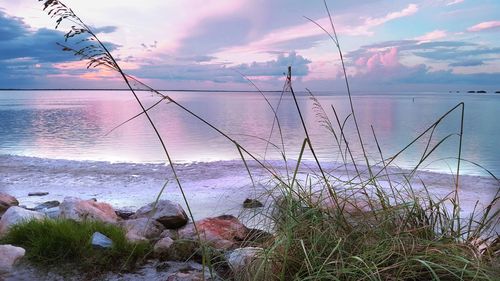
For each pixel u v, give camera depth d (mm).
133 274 3512
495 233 2617
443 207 2826
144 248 3912
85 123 35625
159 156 16094
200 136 24500
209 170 11906
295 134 24062
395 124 32344
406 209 2643
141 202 8469
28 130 28953
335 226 2504
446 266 2107
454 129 28094
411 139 21641
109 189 9781
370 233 2457
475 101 108875
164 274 3484
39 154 16766
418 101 108312
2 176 11352
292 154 15680
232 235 4438
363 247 2357
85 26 1979
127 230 4621
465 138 22156
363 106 70938
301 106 61531
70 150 18344
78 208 5539
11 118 42031
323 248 2387
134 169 12484
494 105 78875
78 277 3438
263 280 2426
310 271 2229
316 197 2691
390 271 2195
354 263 2229
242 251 3055
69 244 3777
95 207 6020
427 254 2176
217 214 6887
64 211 5473
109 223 4602
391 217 2557
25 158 14617
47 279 3389
